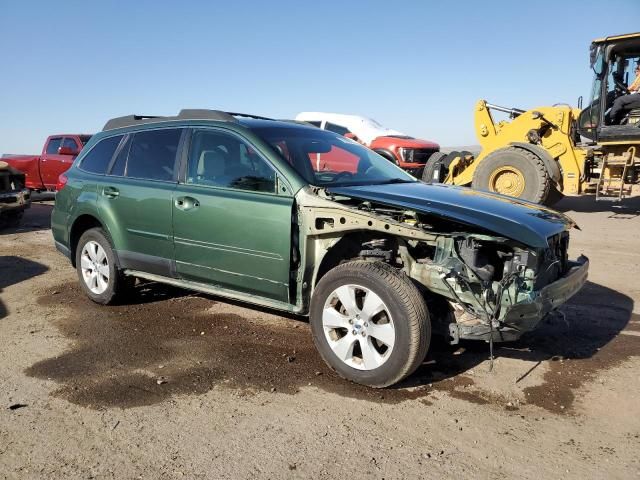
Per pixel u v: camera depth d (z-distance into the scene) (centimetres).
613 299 575
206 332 486
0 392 372
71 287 640
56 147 1662
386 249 398
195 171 474
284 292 416
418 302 352
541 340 462
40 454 299
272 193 420
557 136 1216
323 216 390
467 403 354
